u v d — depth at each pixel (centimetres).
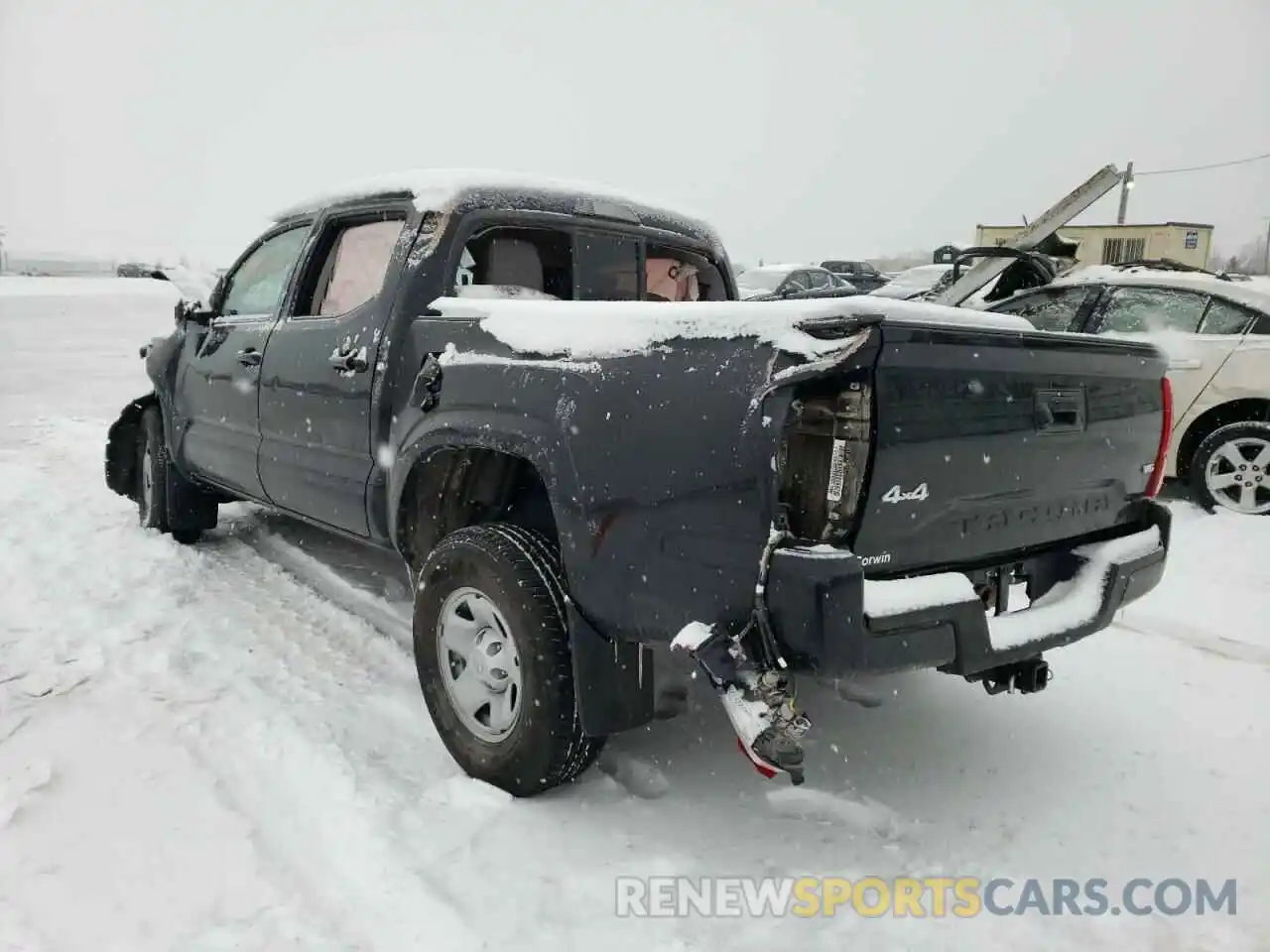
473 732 296
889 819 284
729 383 226
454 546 294
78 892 235
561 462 263
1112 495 302
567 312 277
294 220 439
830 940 232
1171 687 378
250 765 298
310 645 399
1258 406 596
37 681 351
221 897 234
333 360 359
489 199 358
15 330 2008
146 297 3017
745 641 225
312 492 384
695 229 454
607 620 257
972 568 262
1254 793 301
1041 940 235
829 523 220
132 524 580
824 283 1823
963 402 236
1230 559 517
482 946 220
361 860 250
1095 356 277
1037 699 369
